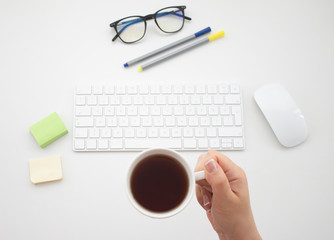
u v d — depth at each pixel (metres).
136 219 0.79
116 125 0.81
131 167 0.53
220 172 0.53
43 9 0.87
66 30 0.87
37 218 0.78
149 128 0.81
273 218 0.80
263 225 0.80
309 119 0.85
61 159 0.80
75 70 0.85
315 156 0.82
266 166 0.82
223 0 0.89
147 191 0.54
